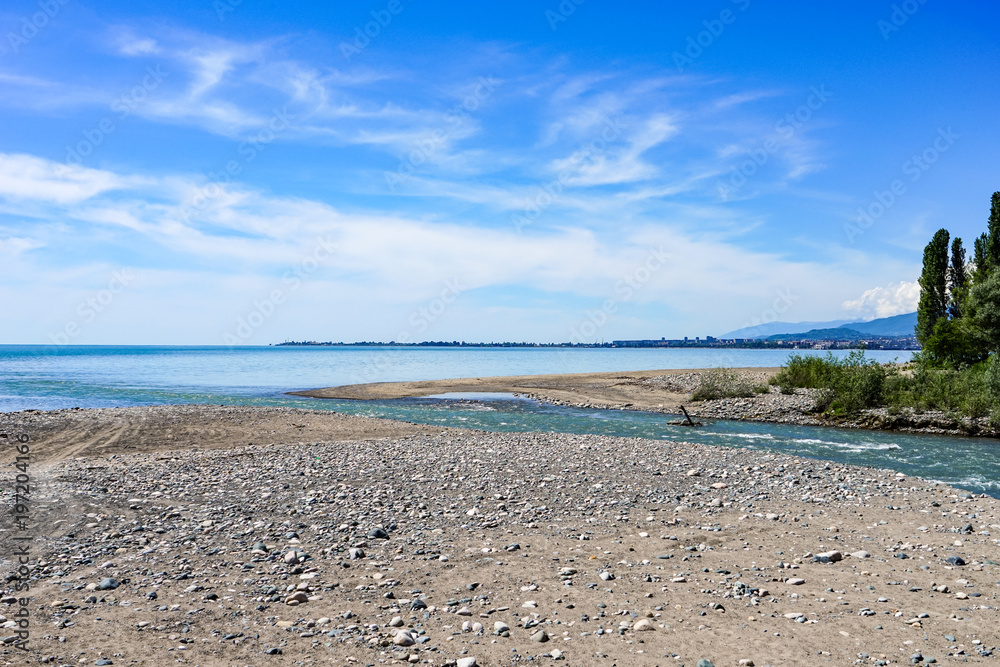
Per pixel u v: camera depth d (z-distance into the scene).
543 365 109.19
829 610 8.05
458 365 109.75
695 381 49.22
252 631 7.30
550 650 6.85
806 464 19.33
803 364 44.31
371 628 7.45
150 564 9.71
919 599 8.45
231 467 18.17
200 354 194.12
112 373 77.12
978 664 6.46
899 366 38.88
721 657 6.66
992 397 30.36
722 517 13.17
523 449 21.88
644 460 19.69
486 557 10.34
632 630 7.42
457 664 6.51
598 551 10.72
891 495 15.31
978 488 17.53
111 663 6.35
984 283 44.25
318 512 13.15
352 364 114.69
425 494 14.97
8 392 47.53
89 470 16.98
